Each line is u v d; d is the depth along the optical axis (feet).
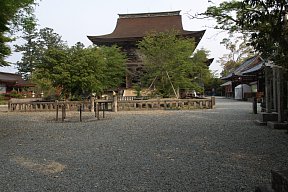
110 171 17.13
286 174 10.03
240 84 135.13
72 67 71.10
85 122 45.16
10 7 31.65
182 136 29.73
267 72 38.24
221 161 19.08
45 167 18.35
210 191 13.50
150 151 22.75
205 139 27.58
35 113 65.36
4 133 34.58
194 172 16.62
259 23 15.69
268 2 14.35
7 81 153.79
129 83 109.40
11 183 15.16
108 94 103.55
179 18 140.56
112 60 91.97
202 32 107.65
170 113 57.82
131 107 68.13
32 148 24.88
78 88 74.54
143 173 16.62
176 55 72.02
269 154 20.71
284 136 28.17
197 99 68.59
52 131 35.76
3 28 35.65
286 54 15.07
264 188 11.44
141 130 34.91
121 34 132.16
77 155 21.70
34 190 14.03
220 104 89.81
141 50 79.87
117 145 25.54
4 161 20.17
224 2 22.29
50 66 73.31
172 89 74.84
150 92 77.41
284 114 34.22
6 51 49.44
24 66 195.21
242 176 15.65
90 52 75.56
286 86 35.27
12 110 71.72
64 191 13.84
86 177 16.02
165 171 16.96
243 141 26.02
